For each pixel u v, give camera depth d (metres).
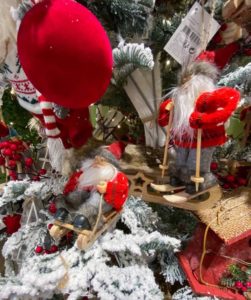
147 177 0.37
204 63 0.32
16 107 0.45
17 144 0.49
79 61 0.26
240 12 0.33
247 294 0.40
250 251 0.41
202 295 0.40
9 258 0.47
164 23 0.37
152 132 0.39
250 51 0.37
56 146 0.36
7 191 0.45
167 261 0.43
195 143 0.32
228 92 0.30
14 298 0.37
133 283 0.36
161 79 0.39
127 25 0.36
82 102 0.29
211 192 0.35
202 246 0.41
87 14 0.26
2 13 0.33
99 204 0.33
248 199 0.41
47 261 0.39
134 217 0.42
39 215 0.47
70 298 0.35
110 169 0.34
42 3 0.26
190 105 0.31
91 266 0.37
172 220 0.48
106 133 0.47
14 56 0.34
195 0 0.37
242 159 0.48
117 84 0.38
